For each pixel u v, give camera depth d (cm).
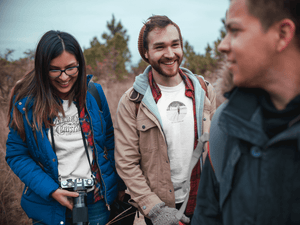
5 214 230
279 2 58
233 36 65
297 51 62
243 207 70
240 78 66
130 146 171
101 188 175
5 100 335
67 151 165
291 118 64
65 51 151
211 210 90
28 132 159
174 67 161
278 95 66
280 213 65
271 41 61
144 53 175
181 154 170
